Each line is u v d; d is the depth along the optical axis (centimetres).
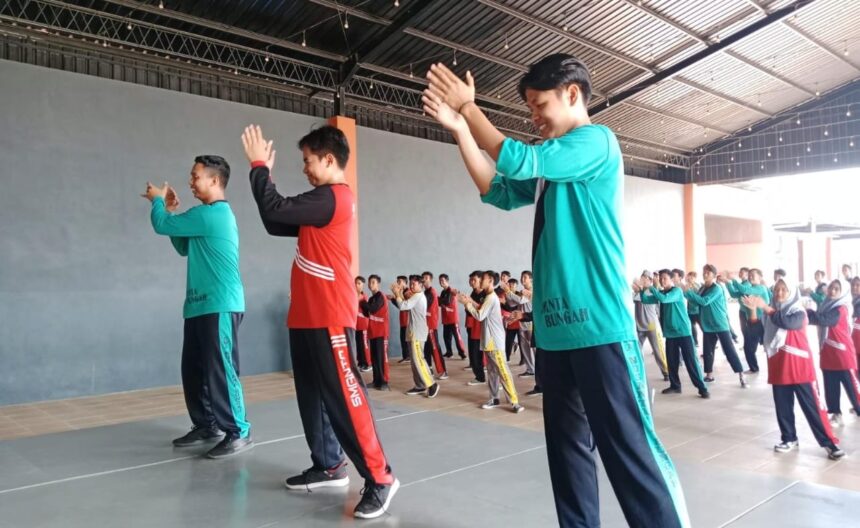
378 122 1125
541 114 172
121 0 744
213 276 344
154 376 788
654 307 804
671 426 556
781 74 1398
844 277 1024
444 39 965
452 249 1172
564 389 178
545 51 1063
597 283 163
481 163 167
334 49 966
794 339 460
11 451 347
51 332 714
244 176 883
